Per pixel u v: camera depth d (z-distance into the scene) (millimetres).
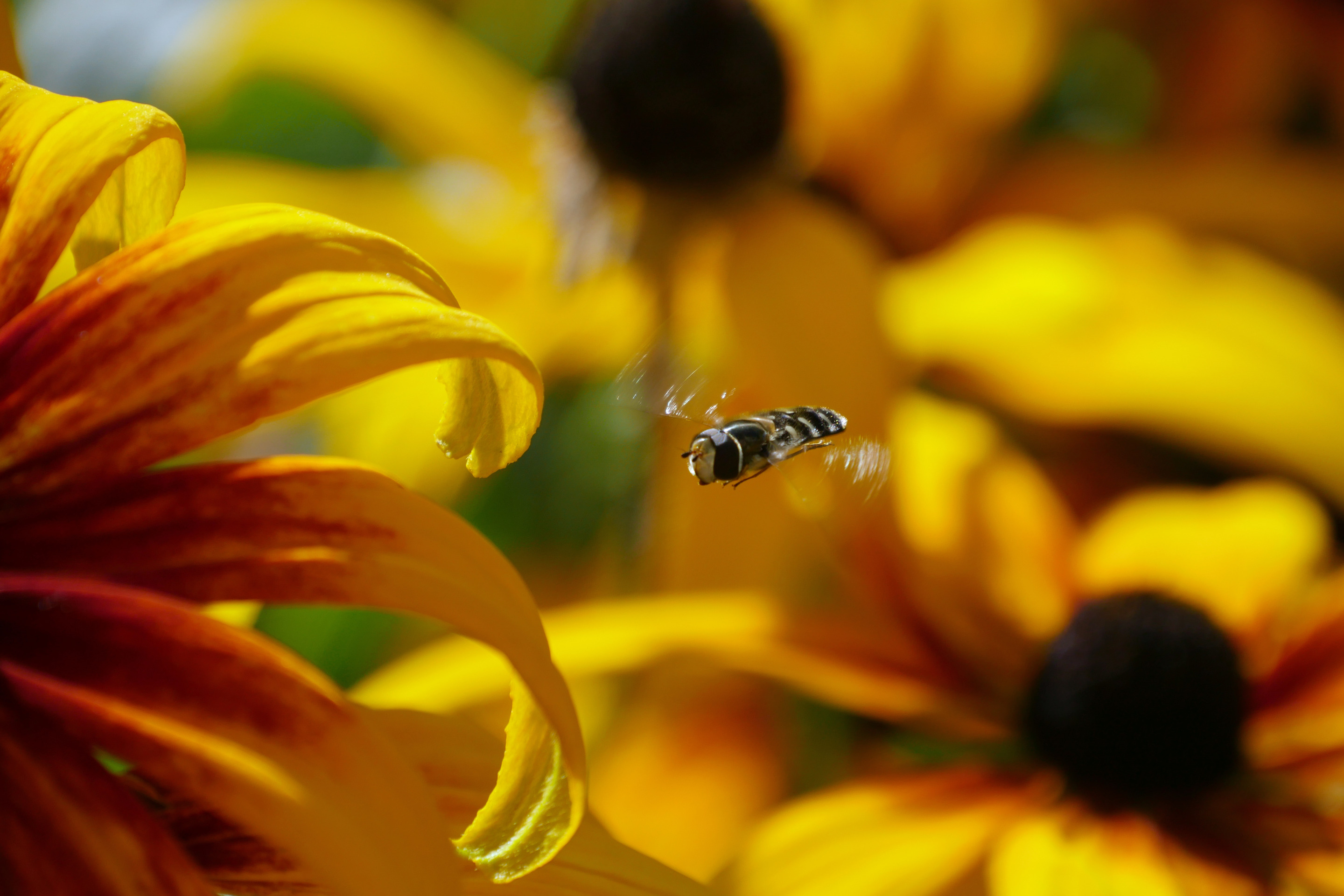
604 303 311
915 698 275
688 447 261
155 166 223
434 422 297
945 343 305
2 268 218
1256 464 308
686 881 229
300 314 205
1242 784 271
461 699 264
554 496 312
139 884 188
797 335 300
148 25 316
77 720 194
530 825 214
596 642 272
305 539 211
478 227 320
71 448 209
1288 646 278
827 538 281
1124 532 292
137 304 211
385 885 188
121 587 207
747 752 293
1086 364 309
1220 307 312
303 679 199
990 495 291
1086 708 270
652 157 310
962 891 262
